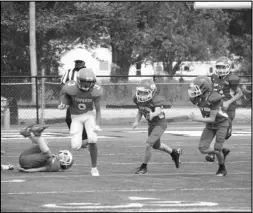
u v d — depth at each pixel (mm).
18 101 60688
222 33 89750
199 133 47469
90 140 26469
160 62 86750
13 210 18562
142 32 76938
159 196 21562
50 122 54375
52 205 19516
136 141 42219
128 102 63125
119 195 21641
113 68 78812
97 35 77250
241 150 37625
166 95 63375
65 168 28328
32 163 27641
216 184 24484
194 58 83438
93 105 28938
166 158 34031
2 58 78875
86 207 19156
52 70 79875
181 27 80250
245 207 19484
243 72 92188
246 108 61781
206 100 26750
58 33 77500
